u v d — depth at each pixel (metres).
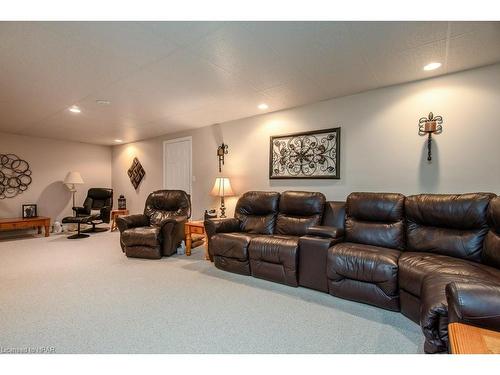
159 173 5.89
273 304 2.30
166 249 3.77
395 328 1.91
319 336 1.81
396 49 2.18
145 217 4.31
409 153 2.87
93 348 1.65
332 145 3.40
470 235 2.20
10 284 2.73
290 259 2.69
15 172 5.73
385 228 2.64
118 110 3.91
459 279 1.58
